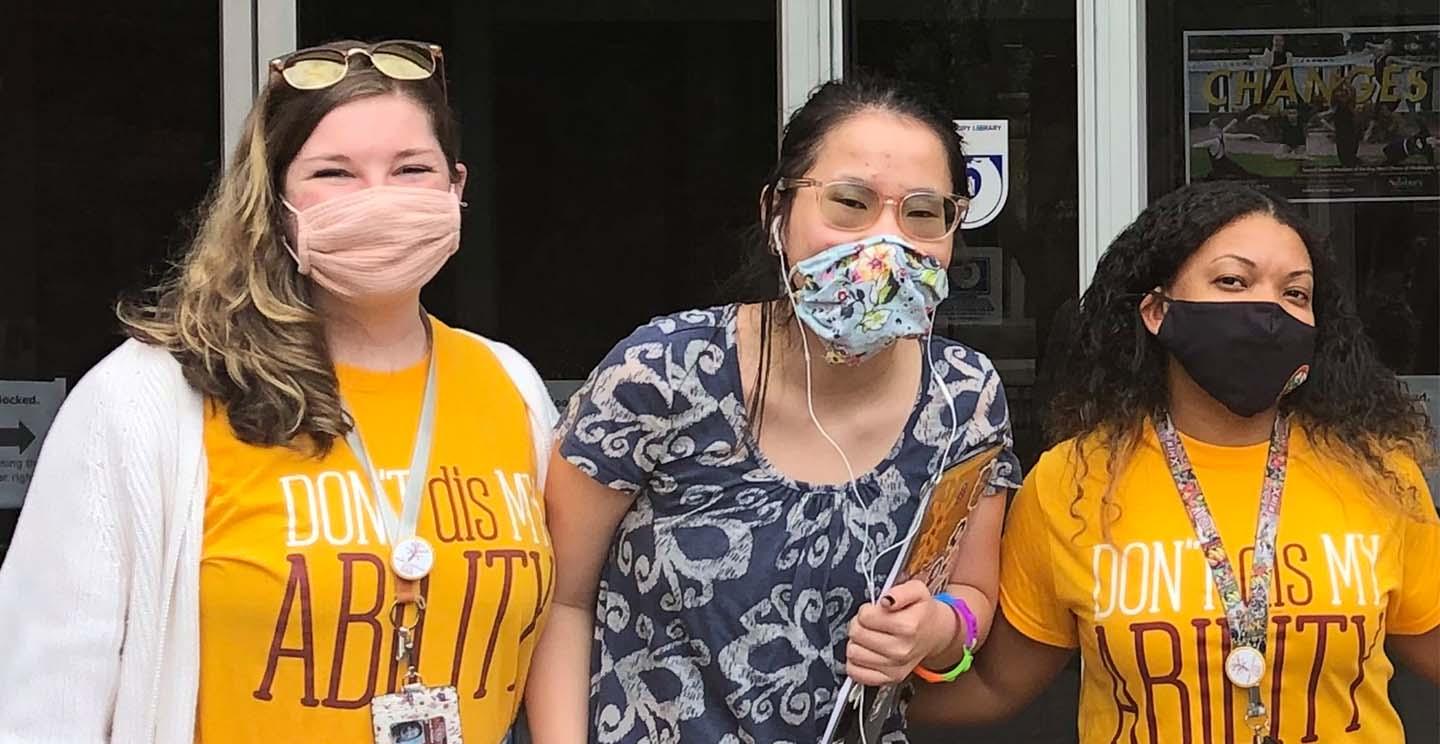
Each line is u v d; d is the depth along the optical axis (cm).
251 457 192
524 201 380
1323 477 232
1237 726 220
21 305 391
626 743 211
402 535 195
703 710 207
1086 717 237
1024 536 245
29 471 390
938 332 346
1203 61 357
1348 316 243
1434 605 237
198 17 375
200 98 377
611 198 378
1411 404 247
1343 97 355
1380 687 225
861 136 205
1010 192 346
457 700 195
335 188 201
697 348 211
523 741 239
